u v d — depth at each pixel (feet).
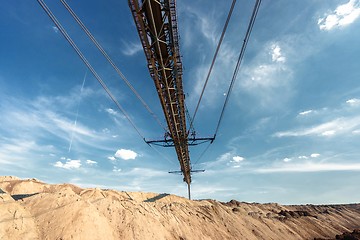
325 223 358.43
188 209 168.14
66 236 78.18
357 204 589.32
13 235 70.79
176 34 64.95
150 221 115.34
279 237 226.17
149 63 73.87
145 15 61.36
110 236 91.25
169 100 89.92
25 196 102.99
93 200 120.37
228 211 222.48
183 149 154.10
